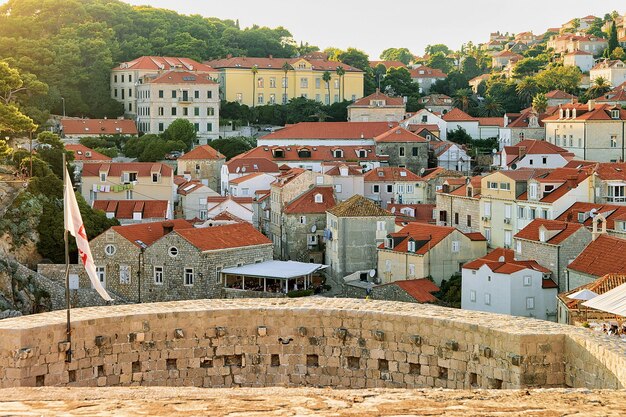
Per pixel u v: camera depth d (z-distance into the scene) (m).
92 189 167.25
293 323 39.47
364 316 38.84
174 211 174.12
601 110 197.88
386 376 38.56
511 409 25.16
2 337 36.25
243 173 190.00
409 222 145.00
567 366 35.19
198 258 122.50
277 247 154.62
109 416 24.34
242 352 39.53
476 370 36.62
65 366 37.25
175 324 39.03
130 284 124.44
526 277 106.25
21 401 26.44
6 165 147.50
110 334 38.22
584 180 126.44
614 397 26.58
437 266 127.25
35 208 135.50
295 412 24.58
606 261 98.12
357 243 138.62
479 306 109.62
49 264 128.00
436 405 25.48
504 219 135.12
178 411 24.73
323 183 161.88
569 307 80.81
